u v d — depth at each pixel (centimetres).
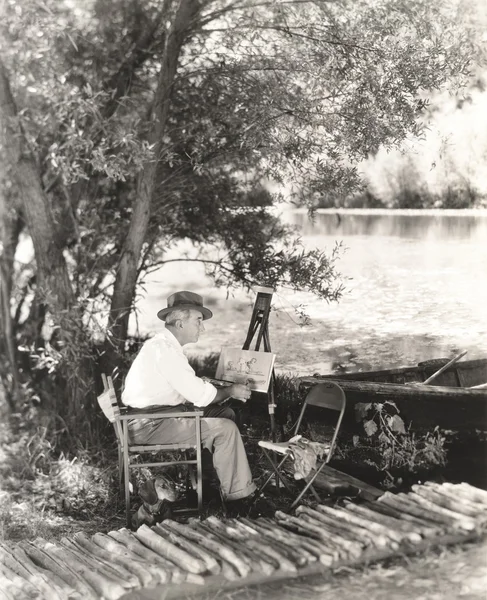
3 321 739
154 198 696
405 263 737
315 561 393
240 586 374
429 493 473
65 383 702
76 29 715
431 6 605
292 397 641
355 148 614
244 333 845
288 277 737
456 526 420
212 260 816
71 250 746
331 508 457
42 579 375
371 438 534
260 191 740
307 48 632
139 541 428
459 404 522
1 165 727
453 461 526
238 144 670
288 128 630
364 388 512
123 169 629
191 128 684
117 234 751
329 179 650
